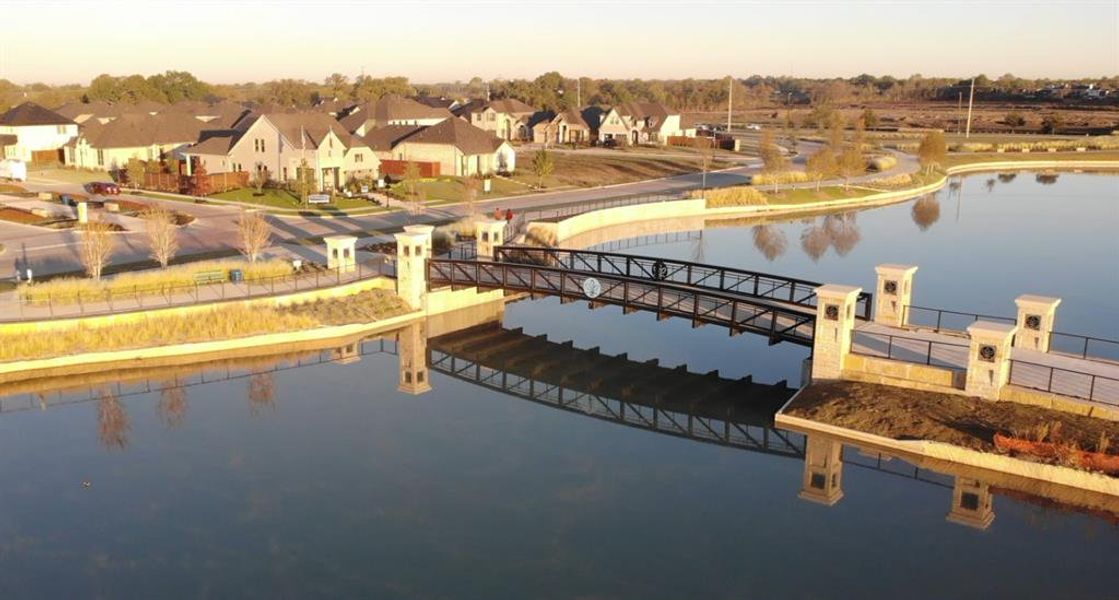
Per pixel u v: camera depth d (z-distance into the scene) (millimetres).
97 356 36406
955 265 59188
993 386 29844
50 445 29875
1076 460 26141
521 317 48500
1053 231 73062
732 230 74500
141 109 118875
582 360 40625
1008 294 50625
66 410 32969
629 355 41438
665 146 133625
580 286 41125
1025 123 183250
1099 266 58781
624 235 71000
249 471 28156
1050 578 22312
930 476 27797
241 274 43875
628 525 25047
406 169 82500
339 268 45875
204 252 51281
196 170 75688
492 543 23953
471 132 90625
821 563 23031
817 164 97938
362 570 22469
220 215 64188
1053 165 126875
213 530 24484
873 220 80062
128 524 24734
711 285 52156
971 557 23281
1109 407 28031
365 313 42719
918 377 31375
